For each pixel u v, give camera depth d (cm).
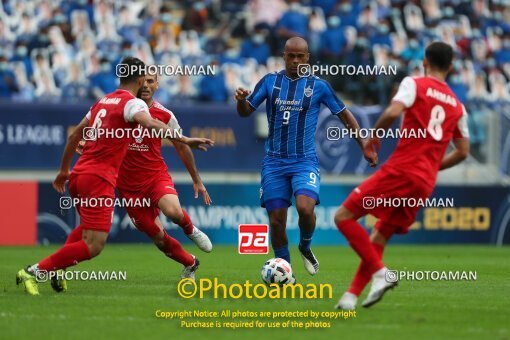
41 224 6512
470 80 8462
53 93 7525
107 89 7281
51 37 7694
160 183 3588
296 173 3506
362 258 2792
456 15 8925
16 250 5903
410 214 2827
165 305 3030
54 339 2352
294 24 8162
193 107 6712
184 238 6762
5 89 7375
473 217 7219
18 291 3338
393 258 5616
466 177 7294
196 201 6756
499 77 8550
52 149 6538
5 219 6475
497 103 8356
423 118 2767
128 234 6650
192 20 8356
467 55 8750
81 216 3180
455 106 2820
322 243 6969
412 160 2769
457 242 7206
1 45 7738
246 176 6881
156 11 8212
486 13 9031
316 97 3516
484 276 4338
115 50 7894
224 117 6756
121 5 8138
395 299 3278
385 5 8619
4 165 6456
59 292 3338
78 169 3145
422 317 2794
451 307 3055
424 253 6153
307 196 3456
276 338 2428
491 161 7288
